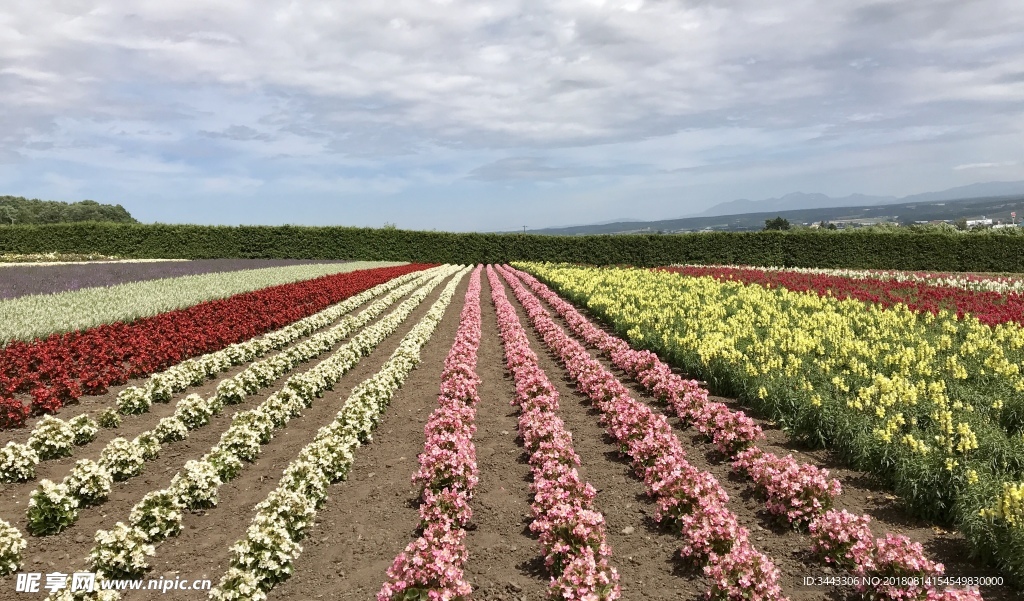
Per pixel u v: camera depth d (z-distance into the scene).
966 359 12.43
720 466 9.04
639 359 13.67
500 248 61.91
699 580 6.18
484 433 10.69
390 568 5.69
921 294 22.70
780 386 10.85
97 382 12.26
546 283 36.66
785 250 54.69
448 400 11.39
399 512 7.74
